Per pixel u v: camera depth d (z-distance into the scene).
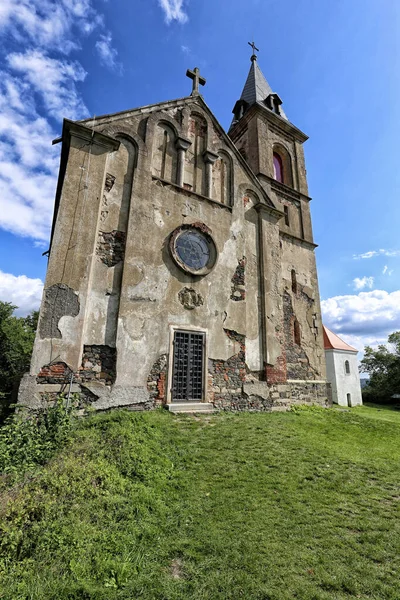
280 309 12.46
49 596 2.77
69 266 8.51
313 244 16.56
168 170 11.46
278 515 4.33
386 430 9.86
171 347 9.57
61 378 7.77
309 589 3.02
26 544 3.28
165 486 4.94
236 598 2.90
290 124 18.44
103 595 2.83
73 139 9.60
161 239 10.30
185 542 3.66
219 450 6.58
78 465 4.80
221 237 11.84
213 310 10.80
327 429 9.28
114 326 8.88
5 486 4.29
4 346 25.27
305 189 17.91
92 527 3.65
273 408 11.05
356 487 5.36
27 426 5.91
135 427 6.82
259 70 21.30
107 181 9.90
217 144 13.14
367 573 3.26
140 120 11.27
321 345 14.82
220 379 10.38
